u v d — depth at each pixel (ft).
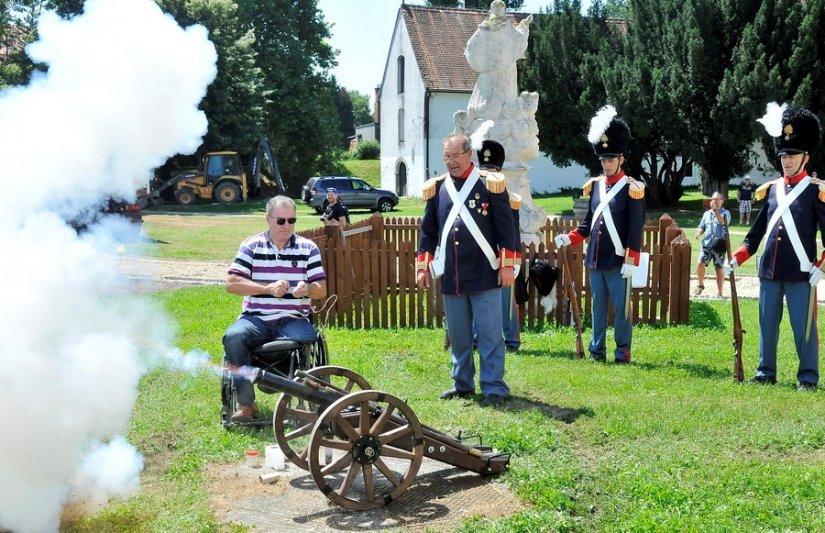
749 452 19.04
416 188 154.71
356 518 15.66
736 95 88.94
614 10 181.78
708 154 97.86
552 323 36.24
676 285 36.17
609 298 29.19
